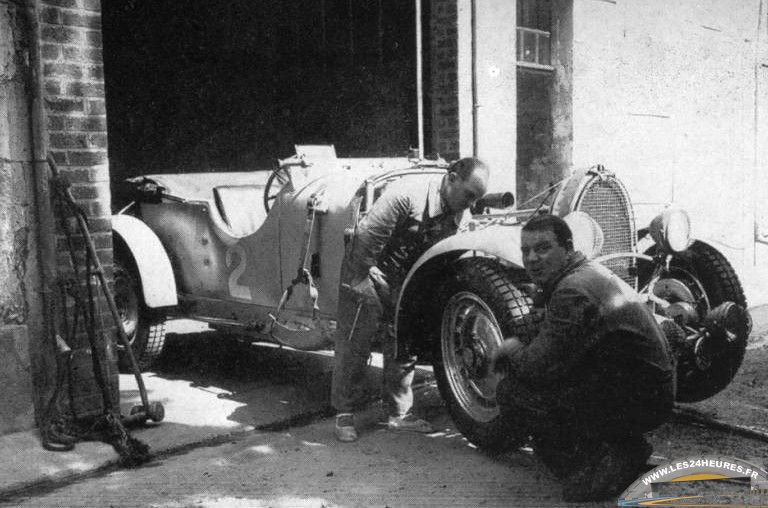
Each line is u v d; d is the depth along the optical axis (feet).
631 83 26.43
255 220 19.04
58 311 13.39
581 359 10.68
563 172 24.43
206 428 14.46
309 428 14.70
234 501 11.16
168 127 35.60
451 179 13.39
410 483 11.79
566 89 24.35
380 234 13.15
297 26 28.27
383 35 23.93
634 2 26.37
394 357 14.40
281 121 30.09
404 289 13.60
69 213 13.41
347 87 25.67
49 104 13.15
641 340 10.69
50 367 13.37
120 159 35.09
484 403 13.25
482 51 21.61
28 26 12.94
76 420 13.44
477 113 21.47
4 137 12.90
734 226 31.27
